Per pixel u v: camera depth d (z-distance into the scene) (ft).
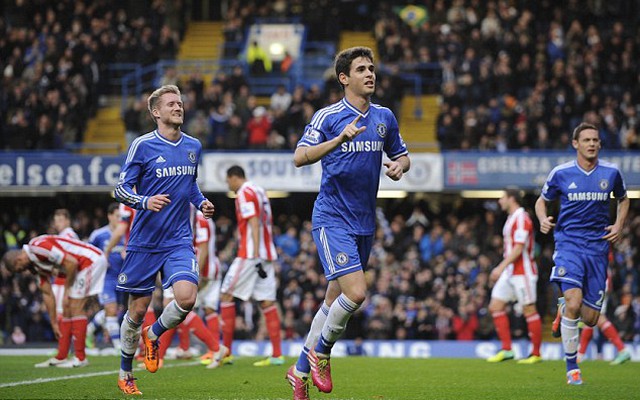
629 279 183.73
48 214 233.14
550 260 200.85
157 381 92.68
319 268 192.85
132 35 268.41
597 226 92.53
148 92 247.09
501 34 246.27
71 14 266.98
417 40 256.52
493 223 207.31
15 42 253.24
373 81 72.13
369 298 187.83
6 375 99.25
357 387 88.48
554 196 94.53
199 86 232.94
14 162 211.82
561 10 263.49
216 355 110.63
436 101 256.11
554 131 218.79
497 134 220.43
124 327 79.92
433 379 97.40
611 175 92.02
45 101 231.09
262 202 115.44
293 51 268.82
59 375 99.09
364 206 72.28
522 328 179.11
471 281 189.37
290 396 79.00
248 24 274.57
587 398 79.66
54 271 112.06
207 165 208.44
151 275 78.84
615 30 248.11
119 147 225.15
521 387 89.15
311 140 71.15
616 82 240.12
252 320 189.16
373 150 72.08
